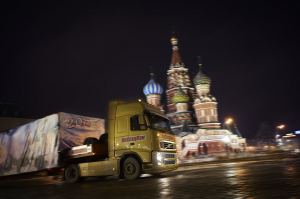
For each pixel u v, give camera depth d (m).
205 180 11.73
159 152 15.38
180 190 9.49
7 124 45.94
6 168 20.73
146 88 85.75
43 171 19.05
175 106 81.75
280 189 8.05
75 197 10.13
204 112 77.25
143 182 13.25
